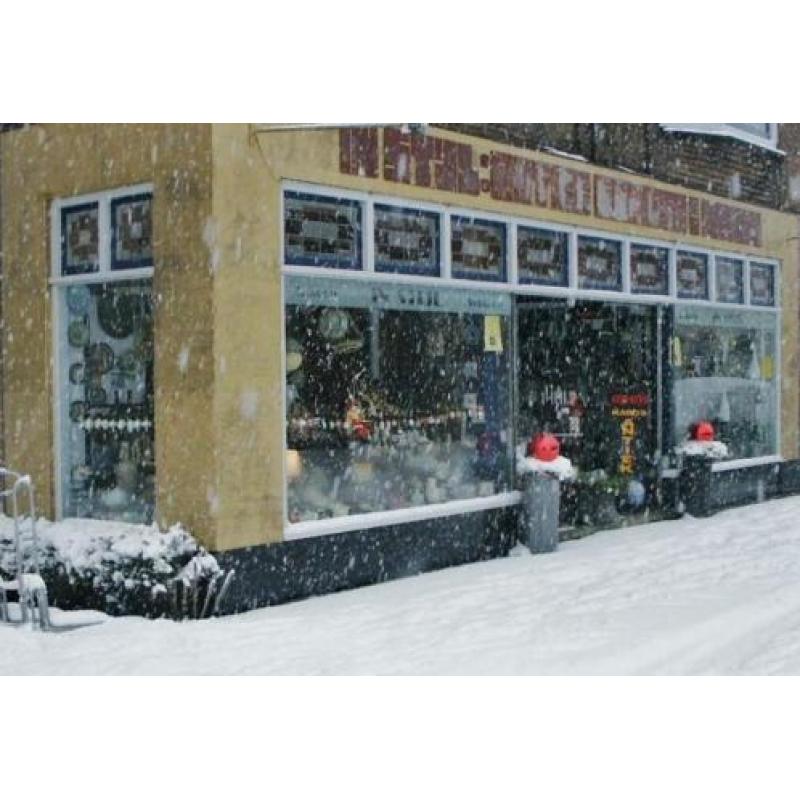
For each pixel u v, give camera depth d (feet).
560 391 46.75
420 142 34.35
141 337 31.17
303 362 31.53
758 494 53.62
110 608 29.86
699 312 49.60
